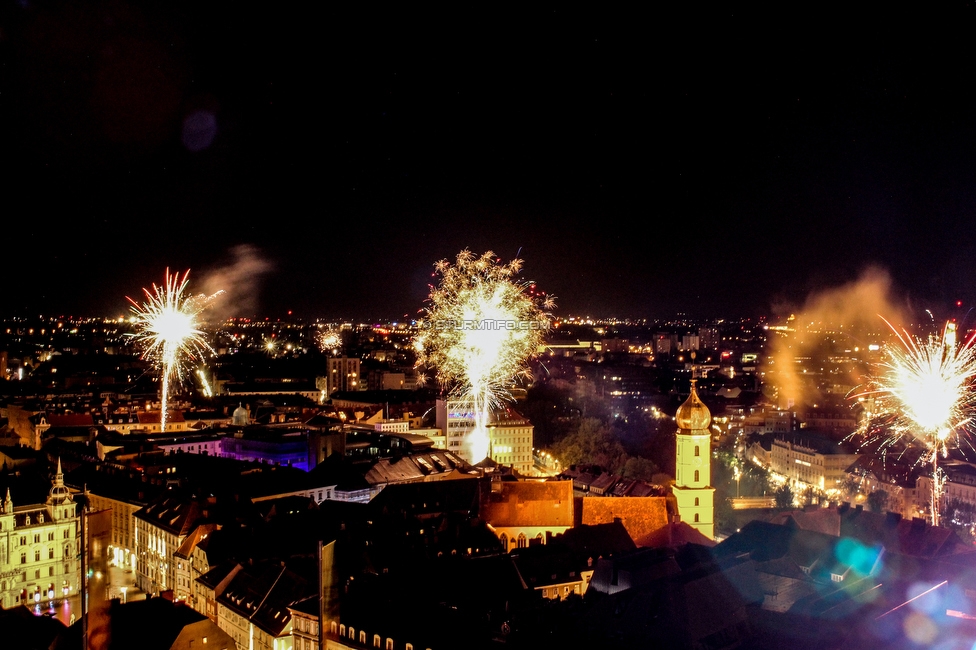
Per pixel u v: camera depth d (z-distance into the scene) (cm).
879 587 12119
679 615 10781
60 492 16950
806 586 13300
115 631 11506
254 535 16312
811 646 10162
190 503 17725
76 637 11356
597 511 18450
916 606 10912
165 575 17488
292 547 15825
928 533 16050
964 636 9938
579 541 16375
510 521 18275
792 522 16475
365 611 12138
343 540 15212
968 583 12606
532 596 13438
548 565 15100
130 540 19412
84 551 10344
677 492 18325
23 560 16338
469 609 12294
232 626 14250
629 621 11125
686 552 14512
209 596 15150
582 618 11656
